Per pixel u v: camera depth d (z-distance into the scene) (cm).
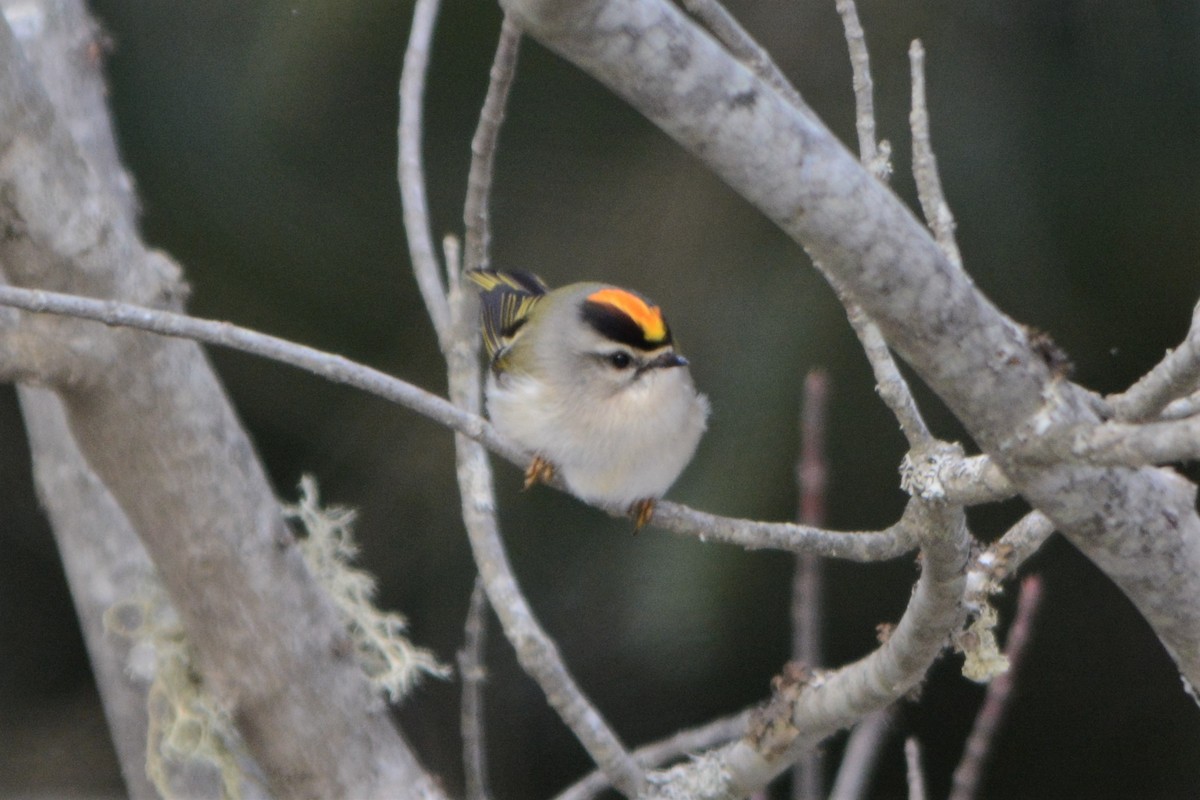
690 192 1173
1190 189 1155
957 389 448
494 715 1465
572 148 1222
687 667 1248
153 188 1277
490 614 1386
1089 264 1164
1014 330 447
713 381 1130
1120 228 1157
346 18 1227
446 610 1345
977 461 534
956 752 1469
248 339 549
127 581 887
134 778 907
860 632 1316
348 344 1305
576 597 1280
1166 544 486
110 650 893
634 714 1348
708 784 694
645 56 384
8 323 691
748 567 1193
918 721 1476
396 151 1275
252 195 1285
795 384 1125
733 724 761
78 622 1545
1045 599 1384
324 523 884
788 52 1142
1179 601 499
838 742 1462
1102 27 1143
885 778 1496
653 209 1179
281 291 1296
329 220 1291
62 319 692
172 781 881
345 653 780
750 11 1152
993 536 1296
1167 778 1411
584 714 669
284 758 772
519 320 898
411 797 782
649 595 1195
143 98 1271
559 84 1229
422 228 823
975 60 1148
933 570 563
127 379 708
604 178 1208
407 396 584
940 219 608
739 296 1143
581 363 821
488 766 1460
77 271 698
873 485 1182
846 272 426
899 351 448
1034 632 1393
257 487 759
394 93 1259
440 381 1291
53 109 695
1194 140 1156
